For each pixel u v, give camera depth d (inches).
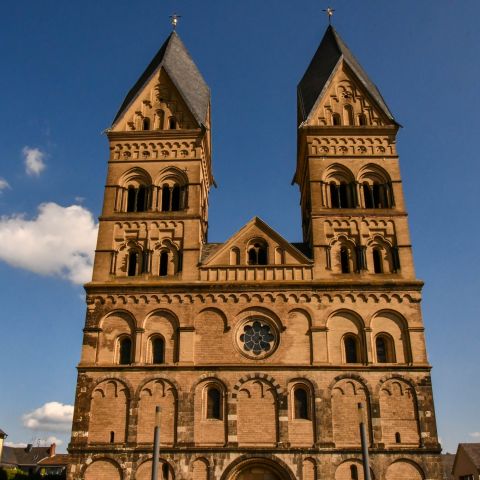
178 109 2412.6
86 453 1812.3
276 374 1899.6
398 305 2000.5
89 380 1907.0
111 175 2282.2
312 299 2010.3
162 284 2033.7
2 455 5172.2
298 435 1819.6
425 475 1766.7
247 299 2016.5
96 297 2032.5
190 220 2175.2
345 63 2485.2
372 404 1851.6
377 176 2281.0
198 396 1873.8
